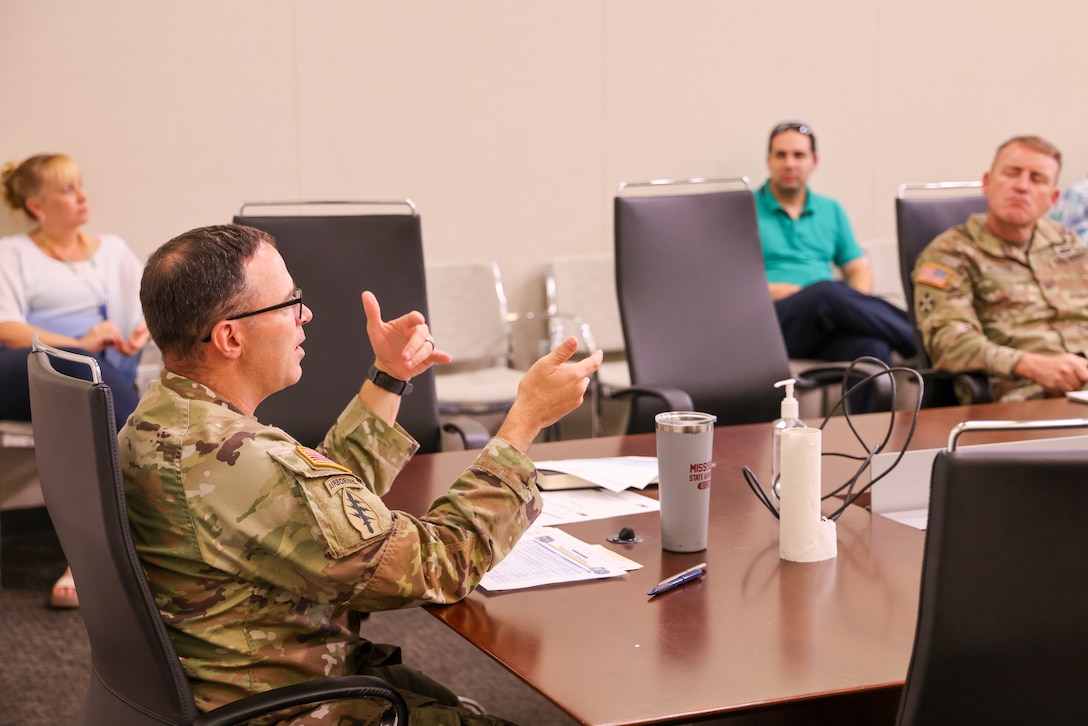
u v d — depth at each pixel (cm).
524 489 142
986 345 301
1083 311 322
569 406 146
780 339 310
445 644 293
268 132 414
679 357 297
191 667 125
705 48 478
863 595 137
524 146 453
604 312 452
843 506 167
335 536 124
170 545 124
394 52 429
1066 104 554
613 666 117
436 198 443
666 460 154
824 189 512
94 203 394
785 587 140
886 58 513
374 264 265
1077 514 87
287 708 124
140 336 363
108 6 387
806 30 495
